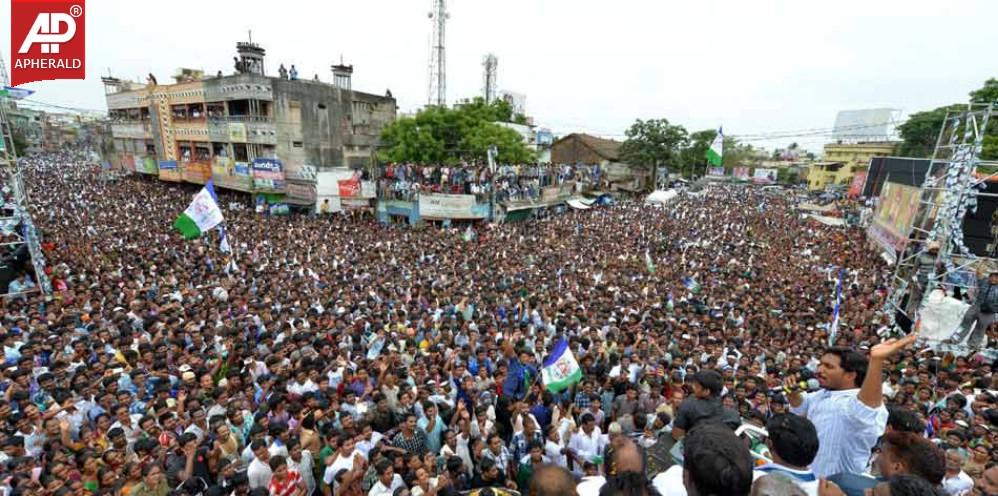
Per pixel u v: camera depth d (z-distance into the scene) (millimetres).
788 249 26922
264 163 38562
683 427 4473
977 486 5766
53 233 22422
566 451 7461
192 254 20625
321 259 20969
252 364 9539
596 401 8133
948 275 13656
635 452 3307
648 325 12328
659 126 56062
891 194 23594
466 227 34812
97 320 11812
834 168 70688
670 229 31984
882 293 17562
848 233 33188
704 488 2314
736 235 30844
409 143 38719
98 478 6078
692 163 71062
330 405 7836
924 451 2961
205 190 16719
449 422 7891
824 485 2844
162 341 10445
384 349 10461
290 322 12141
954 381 9289
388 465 5988
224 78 40094
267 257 20797
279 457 6117
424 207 34969
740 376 8945
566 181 47031
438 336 11430
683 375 9422
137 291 14477
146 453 6566
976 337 11727
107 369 9031
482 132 39781
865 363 3779
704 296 16734
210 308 12914
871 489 2719
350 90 43000
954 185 13031
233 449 7027
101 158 62312
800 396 6641
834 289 18109
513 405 8406
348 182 36156
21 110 83312
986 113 12062
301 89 39594
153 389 8648
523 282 17625
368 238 26938
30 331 11211
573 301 14938
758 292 17203
